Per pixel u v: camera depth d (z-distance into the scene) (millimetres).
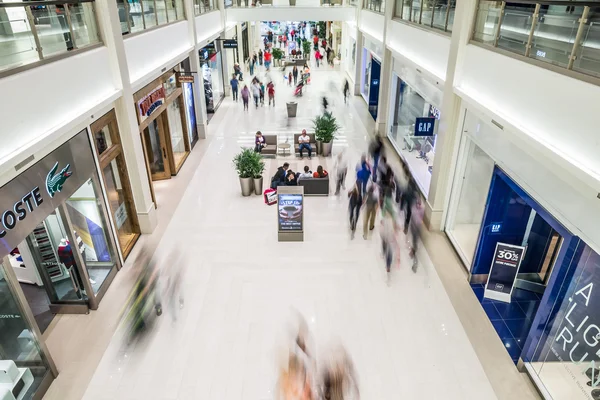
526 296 7980
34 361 6098
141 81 9359
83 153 7234
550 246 8141
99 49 7695
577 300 5633
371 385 6137
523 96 6199
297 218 9461
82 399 5992
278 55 28234
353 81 23688
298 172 12344
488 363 6535
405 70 13344
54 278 7297
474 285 8242
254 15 20922
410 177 12398
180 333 7094
